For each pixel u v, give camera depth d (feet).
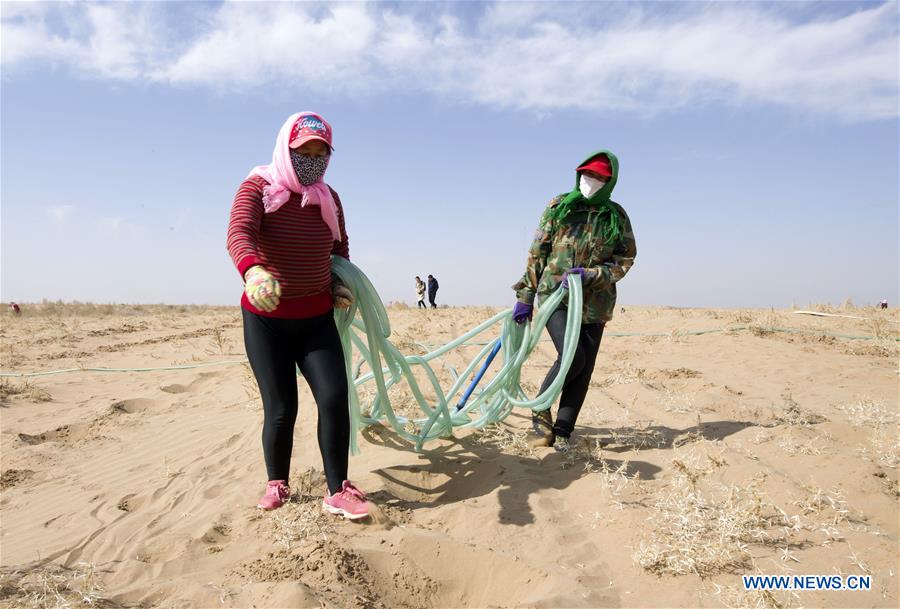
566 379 15.11
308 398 20.30
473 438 16.31
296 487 13.24
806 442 14.07
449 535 11.27
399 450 15.56
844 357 26.61
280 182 11.47
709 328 34.99
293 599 8.59
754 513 10.39
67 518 13.17
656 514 11.21
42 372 30.55
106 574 10.28
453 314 54.90
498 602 9.78
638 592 9.25
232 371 29.19
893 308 42.04
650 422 17.17
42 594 9.52
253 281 10.19
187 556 10.61
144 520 12.56
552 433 15.33
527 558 10.36
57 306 87.45
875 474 12.18
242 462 15.58
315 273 11.87
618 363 26.76
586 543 10.77
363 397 19.36
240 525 11.75
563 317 14.80
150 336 46.29
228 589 9.36
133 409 23.29
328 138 11.44
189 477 14.84
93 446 18.70
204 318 64.44
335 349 12.00
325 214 11.84
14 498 14.78
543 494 12.62
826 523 10.44
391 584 9.85
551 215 15.02
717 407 18.54
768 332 32.83
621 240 14.85
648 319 42.24
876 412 16.85
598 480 12.82
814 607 8.50
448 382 22.84
